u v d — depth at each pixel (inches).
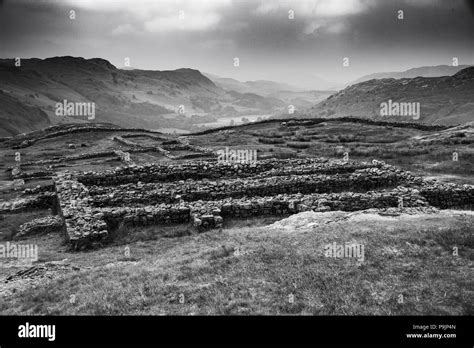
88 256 844.0
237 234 873.5
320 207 1059.3
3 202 1342.3
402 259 631.2
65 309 535.5
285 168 1483.8
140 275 646.5
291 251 698.2
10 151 2802.7
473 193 1206.9
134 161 2043.6
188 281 605.6
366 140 2800.2
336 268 609.3
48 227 1068.5
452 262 609.6
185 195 1192.2
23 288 657.0
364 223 866.1
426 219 884.0
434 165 1836.9
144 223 1016.2
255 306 503.2
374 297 513.7
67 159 2234.3
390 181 1327.5
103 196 1151.6
